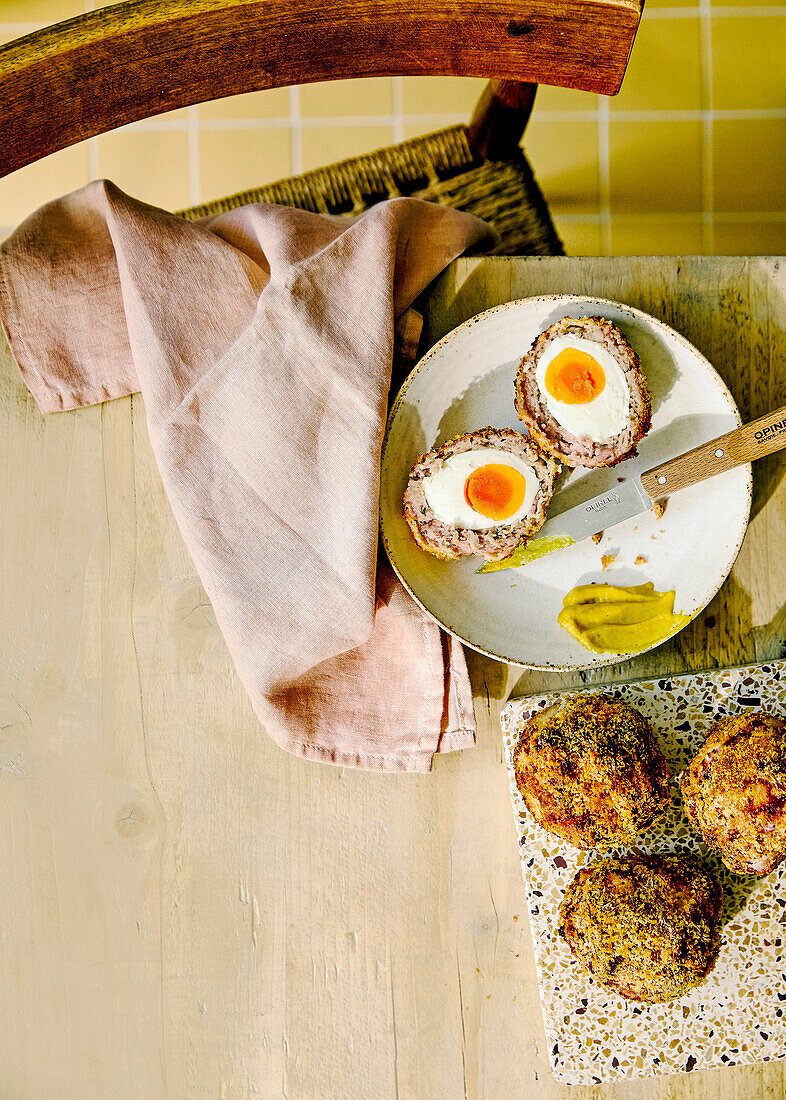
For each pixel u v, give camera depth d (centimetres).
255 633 83
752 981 83
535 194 102
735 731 81
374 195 103
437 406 84
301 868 85
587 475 85
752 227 109
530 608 85
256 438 82
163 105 78
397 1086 84
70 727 86
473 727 84
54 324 85
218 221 87
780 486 85
